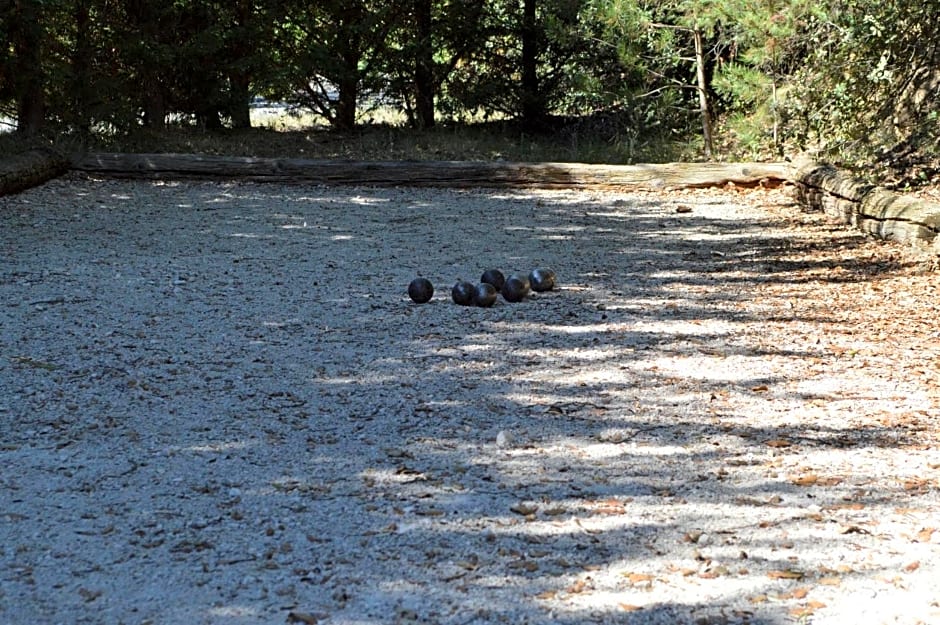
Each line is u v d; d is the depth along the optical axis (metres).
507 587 3.64
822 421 5.44
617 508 4.32
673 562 3.84
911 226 10.55
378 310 7.89
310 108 19.19
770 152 16.05
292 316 7.68
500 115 20.34
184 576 3.72
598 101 18.62
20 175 13.80
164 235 11.15
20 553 3.89
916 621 3.42
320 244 10.77
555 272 9.48
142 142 17.12
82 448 4.98
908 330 7.37
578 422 5.41
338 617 3.44
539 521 4.19
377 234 11.44
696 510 4.31
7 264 9.44
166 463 4.80
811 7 14.47
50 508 4.29
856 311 7.96
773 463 4.84
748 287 8.84
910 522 4.20
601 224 12.28
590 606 3.51
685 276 9.32
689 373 6.30
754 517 4.24
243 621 3.42
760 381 6.15
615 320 7.63
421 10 18.53
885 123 14.74
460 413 5.54
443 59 19.28
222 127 18.31
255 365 6.40
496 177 15.24
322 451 4.96
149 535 4.05
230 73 18.08
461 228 11.91
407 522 4.17
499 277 8.41
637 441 5.13
